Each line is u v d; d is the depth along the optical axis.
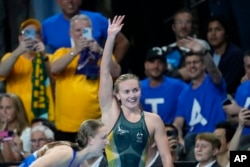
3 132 17.25
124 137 15.46
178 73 18.50
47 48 18.41
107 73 15.51
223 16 18.59
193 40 17.72
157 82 18.09
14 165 16.61
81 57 17.23
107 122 15.51
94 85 17.39
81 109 17.34
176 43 18.81
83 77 17.36
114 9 19.84
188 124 17.83
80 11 18.02
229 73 18.47
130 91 15.42
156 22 19.97
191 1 20.02
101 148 14.72
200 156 15.99
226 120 17.56
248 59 17.50
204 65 17.70
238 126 16.50
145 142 15.52
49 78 17.88
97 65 17.30
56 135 17.41
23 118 17.53
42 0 19.44
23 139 17.31
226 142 16.62
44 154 14.62
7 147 17.22
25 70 18.02
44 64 17.80
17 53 17.73
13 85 18.02
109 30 15.48
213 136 16.02
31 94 17.92
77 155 14.59
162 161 15.57
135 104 15.47
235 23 19.55
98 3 19.77
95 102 17.38
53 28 18.06
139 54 19.91
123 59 19.66
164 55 18.34
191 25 18.72
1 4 19.36
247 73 17.56
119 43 18.34
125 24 19.88
